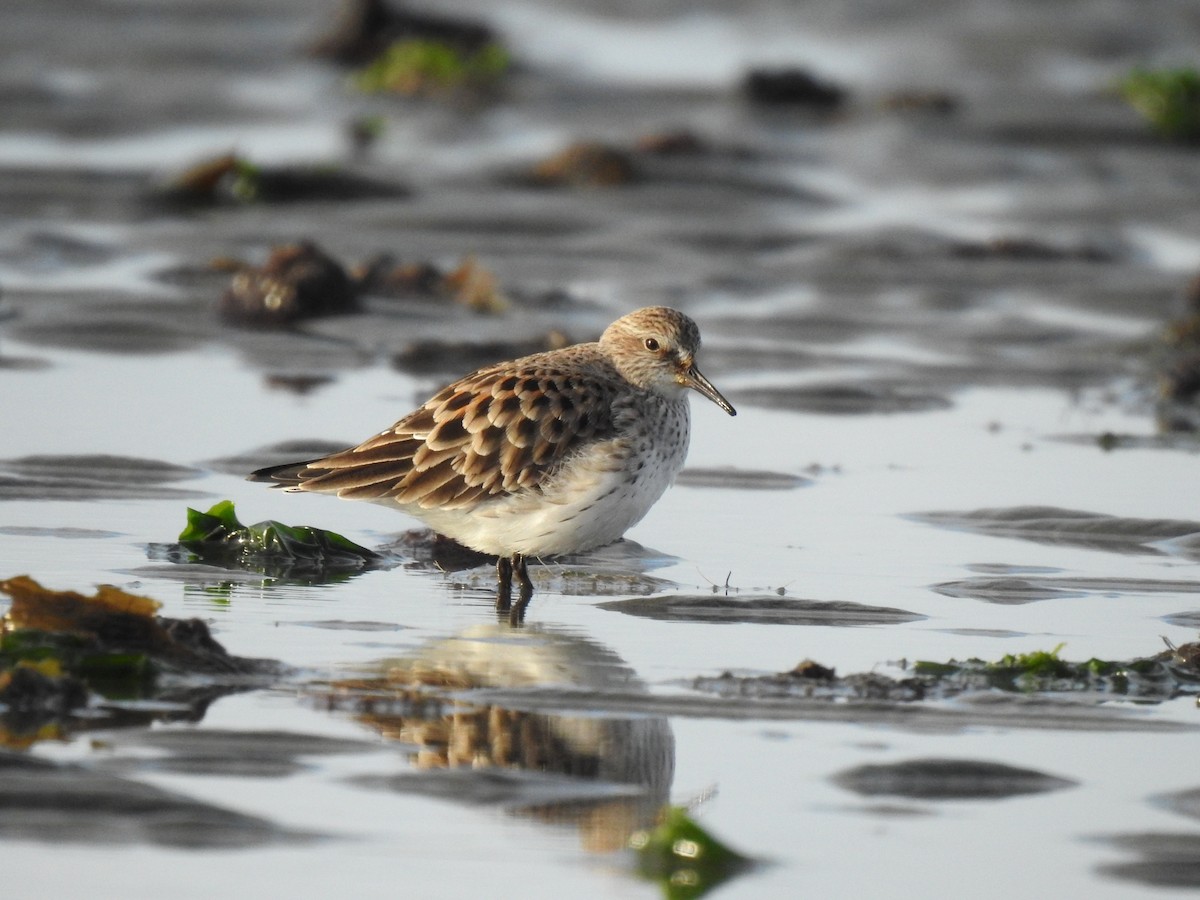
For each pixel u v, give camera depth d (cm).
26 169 2761
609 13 4609
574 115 3531
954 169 3089
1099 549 1400
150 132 3169
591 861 821
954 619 1214
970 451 1683
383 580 1281
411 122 3391
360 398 1775
